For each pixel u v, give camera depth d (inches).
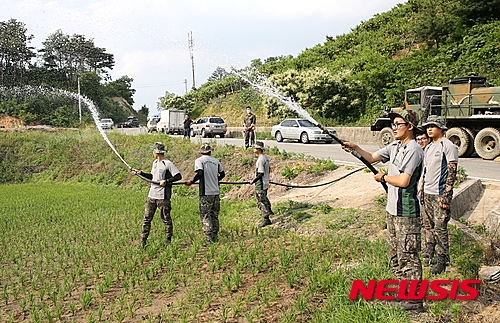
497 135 629.9
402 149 199.0
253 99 1680.6
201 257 311.1
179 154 782.5
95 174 847.1
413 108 778.2
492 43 1067.3
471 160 640.4
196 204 526.3
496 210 338.6
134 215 474.0
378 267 238.2
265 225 384.8
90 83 2207.2
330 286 226.5
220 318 207.9
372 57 1354.6
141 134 989.8
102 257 319.3
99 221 450.0
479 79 700.7
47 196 647.1
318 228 347.9
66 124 1855.3
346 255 283.6
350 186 473.4
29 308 235.0
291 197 486.3
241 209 472.7
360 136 1057.5
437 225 247.1
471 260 254.5
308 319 199.6
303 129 1009.5
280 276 257.0
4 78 2055.9
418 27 1256.2
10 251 336.8
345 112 1251.2
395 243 211.8
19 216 486.6
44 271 297.7
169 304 230.8
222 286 249.1
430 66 1157.1
